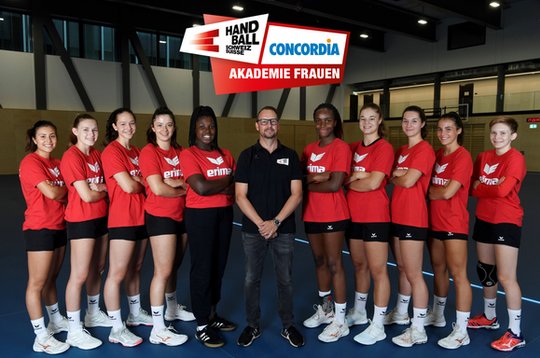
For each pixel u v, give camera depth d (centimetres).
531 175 1547
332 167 280
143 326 309
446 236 279
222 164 289
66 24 1470
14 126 1391
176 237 280
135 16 1568
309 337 292
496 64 1692
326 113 288
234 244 562
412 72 1944
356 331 302
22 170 262
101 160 279
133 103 1612
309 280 412
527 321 312
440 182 287
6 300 353
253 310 282
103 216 283
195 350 272
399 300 312
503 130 278
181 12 1356
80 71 1494
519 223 274
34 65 1405
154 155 278
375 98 2225
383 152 278
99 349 272
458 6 1398
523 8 1588
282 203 275
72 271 272
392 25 1617
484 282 297
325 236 284
